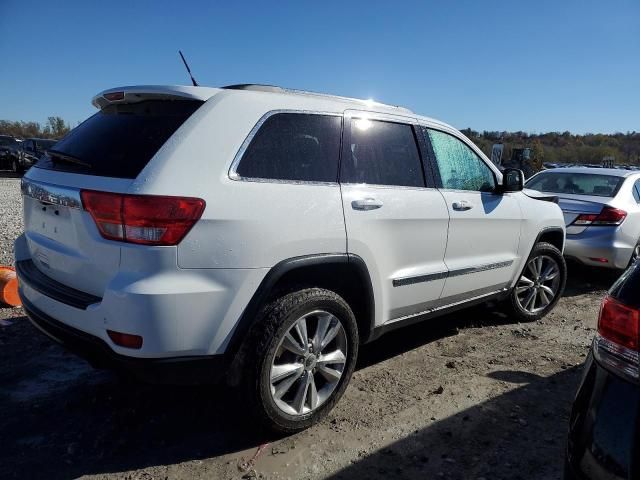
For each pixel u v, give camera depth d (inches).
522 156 922.1
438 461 112.7
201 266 100.5
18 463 107.4
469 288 169.9
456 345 180.7
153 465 108.4
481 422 128.8
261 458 111.8
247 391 110.8
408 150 149.1
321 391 125.3
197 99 111.4
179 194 98.7
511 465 112.0
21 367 149.6
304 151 121.6
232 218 103.4
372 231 130.0
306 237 114.8
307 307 115.7
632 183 273.1
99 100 129.3
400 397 140.4
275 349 111.2
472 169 171.8
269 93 122.2
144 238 97.0
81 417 125.4
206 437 119.0
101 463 108.6
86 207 102.5
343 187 126.1
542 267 209.2
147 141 107.2
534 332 197.3
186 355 102.3
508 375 156.8
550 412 135.0
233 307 104.9
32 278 119.8
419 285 147.6
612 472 70.0
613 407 72.9
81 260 106.2
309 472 107.7
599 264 257.8
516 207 185.0
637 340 73.6
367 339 137.7
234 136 109.7
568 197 270.2
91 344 104.1
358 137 135.1
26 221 131.7
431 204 148.1
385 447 117.0
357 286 131.5
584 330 201.5
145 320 96.4
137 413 127.9
